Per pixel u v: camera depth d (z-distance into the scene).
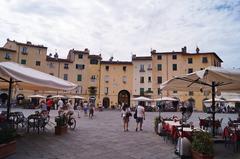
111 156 8.63
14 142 8.44
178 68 59.19
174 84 12.44
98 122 21.88
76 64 61.56
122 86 62.69
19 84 12.72
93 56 63.19
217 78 9.91
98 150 9.55
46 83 9.28
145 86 61.44
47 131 14.03
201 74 8.05
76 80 61.19
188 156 8.34
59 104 21.61
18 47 55.06
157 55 60.88
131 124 20.59
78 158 8.20
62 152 8.98
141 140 12.09
